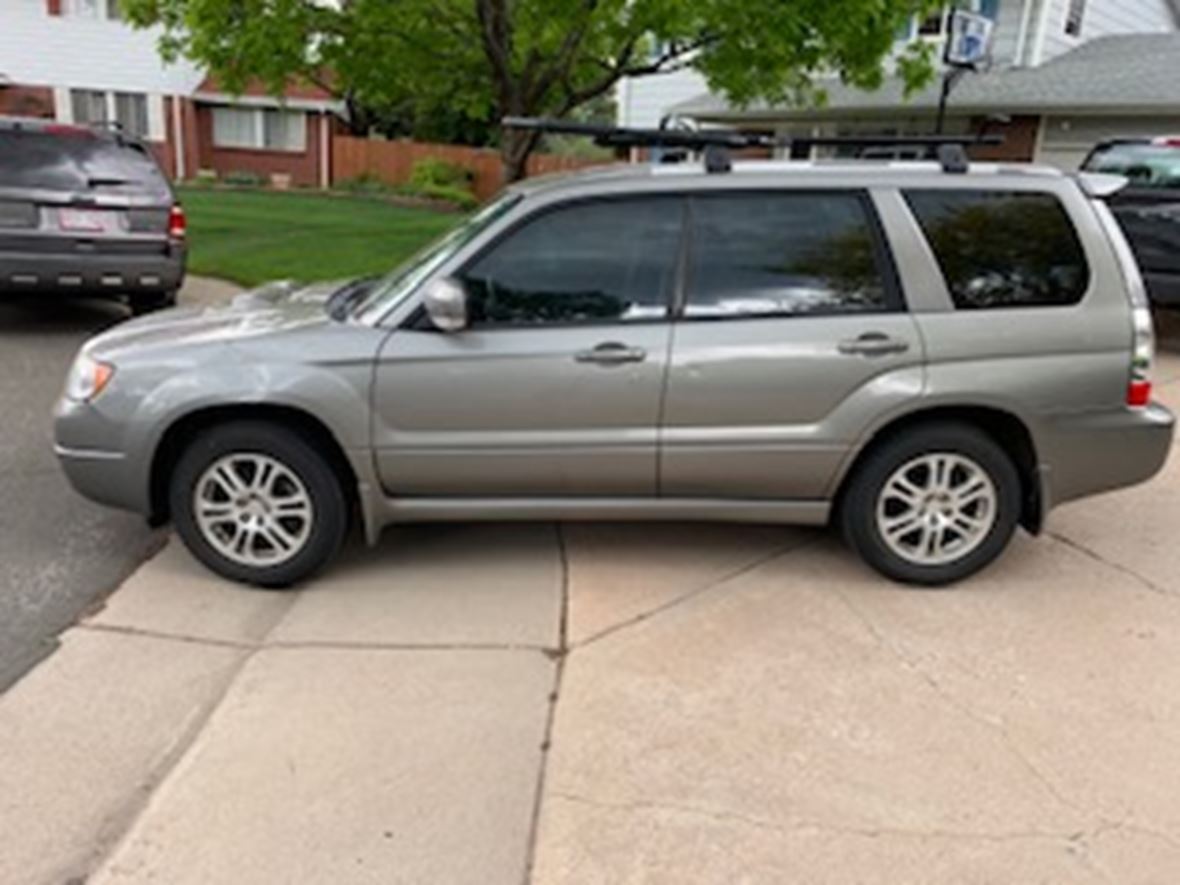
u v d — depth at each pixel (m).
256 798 2.53
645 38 9.98
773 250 3.62
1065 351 3.61
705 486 3.72
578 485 3.71
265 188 25.06
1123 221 7.95
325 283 4.84
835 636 3.41
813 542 4.23
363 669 3.15
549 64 9.82
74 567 3.89
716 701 3.00
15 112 23.20
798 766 2.69
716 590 3.76
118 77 24.09
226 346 3.60
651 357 3.56
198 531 3.72
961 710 2.97
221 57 9.14
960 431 3.69
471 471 3.66
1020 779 2.65
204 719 2.87
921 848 2.38
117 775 2.62
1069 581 3.88
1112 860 2.35
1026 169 3.73
